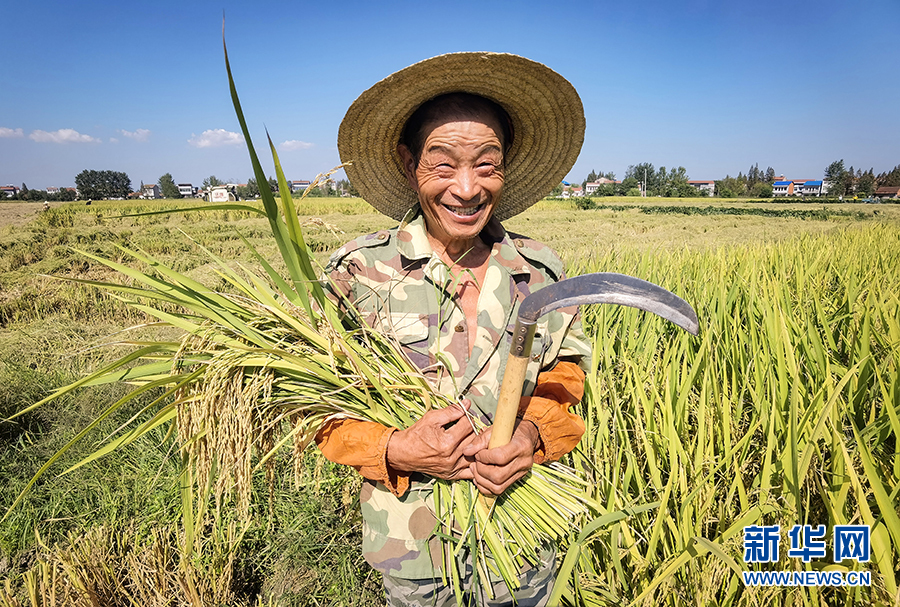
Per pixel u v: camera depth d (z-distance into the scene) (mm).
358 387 1516
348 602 2506
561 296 1129
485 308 1579
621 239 17719
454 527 1548
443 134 1387
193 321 1573
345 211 30750
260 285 1628
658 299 1041
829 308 4395
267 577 2715
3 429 4129
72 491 3406
